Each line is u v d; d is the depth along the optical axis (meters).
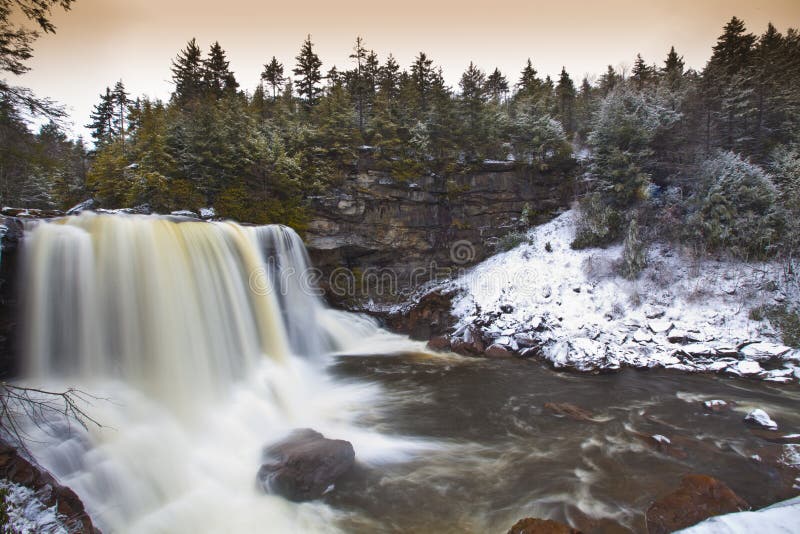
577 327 18.34
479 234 27.11
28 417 7.40
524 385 14.29
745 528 5.11
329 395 13.46
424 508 7.38
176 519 6.96
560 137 28.09
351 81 32.72
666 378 14.60
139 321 10.86
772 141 25.77
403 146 25.53
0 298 9.12
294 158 22.80
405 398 13.15
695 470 8.52
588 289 20.84
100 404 8.74
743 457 9.02
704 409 11.88
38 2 9.66
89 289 10.23
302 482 7.48
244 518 7.05
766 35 38.12
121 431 8.27
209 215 19.44
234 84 37.78
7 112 10.70
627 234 21.84
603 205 24.72
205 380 11.64
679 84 34.31
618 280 20.95
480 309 21.16
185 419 9.78
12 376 9.40
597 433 10.48
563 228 26.42
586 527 6.71
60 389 8.95
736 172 20.45
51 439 7.10
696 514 6.36
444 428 10.90
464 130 28.05
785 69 30.44
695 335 16.81
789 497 7.42
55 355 9.70
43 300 9.64
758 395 12.87
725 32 36.72
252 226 16.25
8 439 6.46
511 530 6.12
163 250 11.82
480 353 18.05
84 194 24.89
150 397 10.03
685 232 21.14
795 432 10.21
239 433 9.77
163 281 11.55
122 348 10.48
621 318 18.72
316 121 27.91
